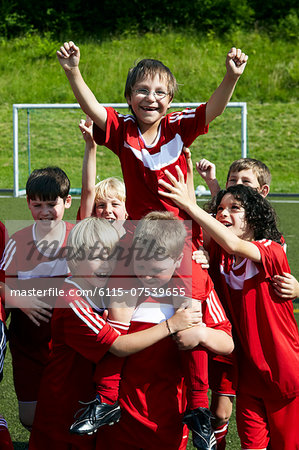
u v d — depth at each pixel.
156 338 2.39
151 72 2.65
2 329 2.67
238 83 16.95
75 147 14.62
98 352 2.42
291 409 2.55
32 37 19.86
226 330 2.53
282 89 16.81
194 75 17.28
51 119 15.71
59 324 2.54
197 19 20.64
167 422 2.49
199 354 2.44
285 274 2.61
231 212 2.72
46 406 2.60
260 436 2.56
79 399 2.57
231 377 2.71
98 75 17.44
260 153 14.10
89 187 3.29
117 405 2.43
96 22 20.95
